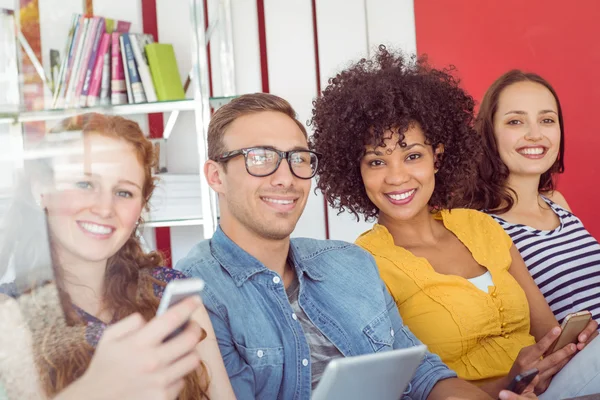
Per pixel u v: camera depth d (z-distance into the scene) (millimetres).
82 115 1214
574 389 1626
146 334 867
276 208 1545
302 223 3246
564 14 3188
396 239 1985
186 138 2889
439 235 2008
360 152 1959
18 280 1132
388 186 1928
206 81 2537
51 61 2232
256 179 1538
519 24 3213
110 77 2518
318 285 1651
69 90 2361
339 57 3250
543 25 3201
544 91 2420
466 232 2006
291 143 1573
